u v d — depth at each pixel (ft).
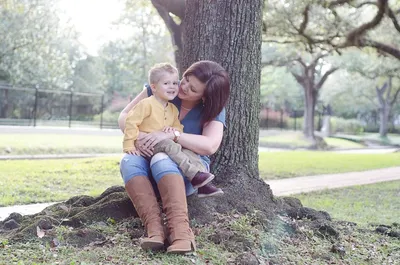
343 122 166.20
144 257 11.39
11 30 91.86
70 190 28.78
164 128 12.45
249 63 16.67
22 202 23.88
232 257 12.00
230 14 16.55
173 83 12.60
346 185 37.47
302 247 13.47
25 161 42.47
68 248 11.99
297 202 17.10
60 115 102.22
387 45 51.78
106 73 156.76
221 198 14.94
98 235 12.79
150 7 44.93
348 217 22.24
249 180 16.08
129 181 11.96
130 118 12.34
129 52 140.87
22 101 96.58
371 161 62.90
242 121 16.49
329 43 51.75
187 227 11.61
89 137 67.72
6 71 93.91
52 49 100.99
